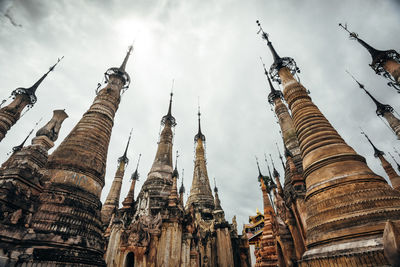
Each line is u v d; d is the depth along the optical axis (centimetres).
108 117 1845
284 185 2050
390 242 421
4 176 1095
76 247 1182
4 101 1819
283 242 1730
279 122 2534
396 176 2708
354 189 933
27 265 970
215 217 3541
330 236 873
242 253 3503
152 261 1800
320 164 1109
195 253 2236
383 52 1739
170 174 2833
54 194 1270
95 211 1416
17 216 1034
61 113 1524
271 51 2075
